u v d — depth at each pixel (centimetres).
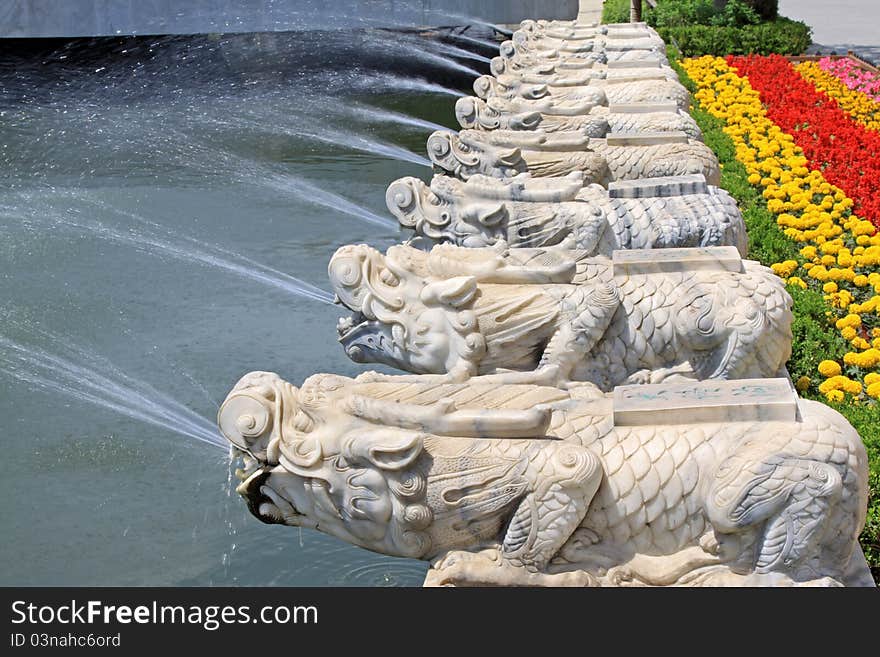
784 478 438
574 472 453
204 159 1435
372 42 2158
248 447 482
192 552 606
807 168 1170
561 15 1992
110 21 1769
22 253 1077
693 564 460
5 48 2006
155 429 748
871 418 611
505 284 631
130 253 1078
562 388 604
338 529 485
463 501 465
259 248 1095
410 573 582
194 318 923
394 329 625
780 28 2062
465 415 474
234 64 2025
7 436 734
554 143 903
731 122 1400
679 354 612
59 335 898
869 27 2534
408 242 784
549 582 464
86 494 669
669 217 729
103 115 1681
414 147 1499
